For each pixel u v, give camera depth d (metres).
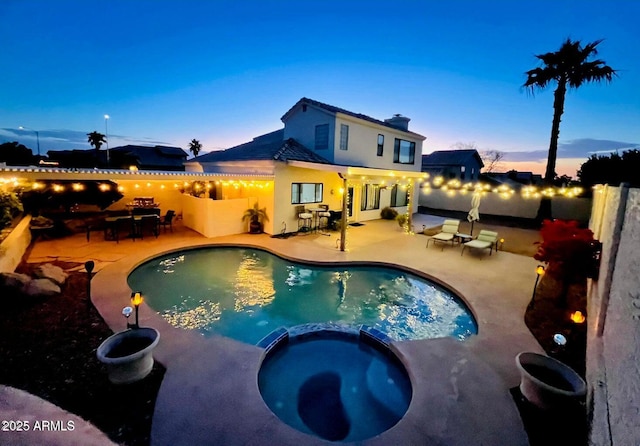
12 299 6.17
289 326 6.57
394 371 5.12
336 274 9.72
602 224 7.57
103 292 7.11
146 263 9.96
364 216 17.78
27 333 5.27
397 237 13.76
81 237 12.26
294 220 14.18
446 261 10.31
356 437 3.78
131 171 9.68
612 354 3.21
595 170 16.28
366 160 17.02
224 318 6.86
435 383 4.31
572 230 7.12
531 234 15.19
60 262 9.16
